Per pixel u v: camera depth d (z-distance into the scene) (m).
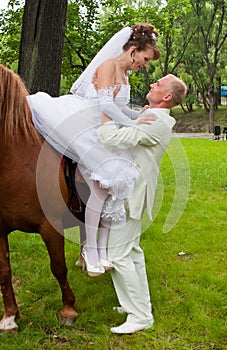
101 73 2.91
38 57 5.66
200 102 40.09
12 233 5.45
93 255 3.09
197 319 3.38
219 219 6.11
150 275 4.19
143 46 2.96
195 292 3.83
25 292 3.87
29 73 5.70
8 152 2.80
